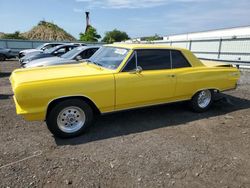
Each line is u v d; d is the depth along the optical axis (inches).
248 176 123.8
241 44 783.7
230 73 228.5
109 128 183.6
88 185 114.5
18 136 167.3
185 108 235.0
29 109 148.2
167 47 198.2
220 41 863.1
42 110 150.8
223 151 149.9
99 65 192.1
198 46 994.1
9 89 317.7
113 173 124.1
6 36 2007.9
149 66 186.2
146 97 185.9
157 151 147.8
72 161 135.1
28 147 151.3
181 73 198.5
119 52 188.9
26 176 120.2
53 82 150.5
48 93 149.4
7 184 113.6
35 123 192.1
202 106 222.1
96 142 159.6
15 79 157.2
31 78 153.5
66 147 152.1
